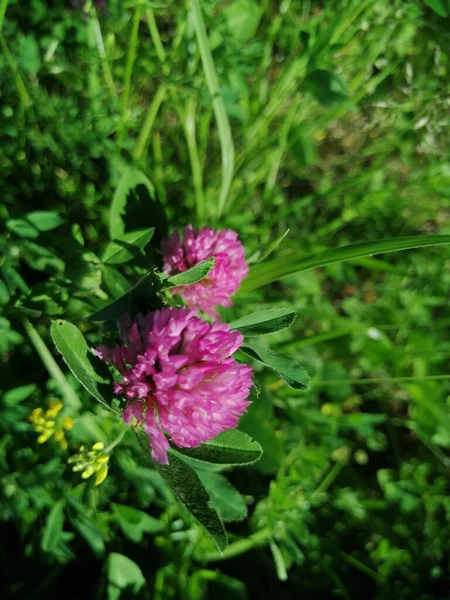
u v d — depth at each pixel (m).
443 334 0.19
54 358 0.14
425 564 0.16
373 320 0.19
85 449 0.12
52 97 0.15
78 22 0.15
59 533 0.12
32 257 0.13
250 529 0.15
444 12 0.15
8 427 0.12
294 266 0.13
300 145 0.18
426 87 0.17
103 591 0.13
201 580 0.14
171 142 0.18
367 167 0.21
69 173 0.16
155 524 0.13
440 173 0.18
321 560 0.16
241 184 0.18
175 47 0.15
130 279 0.14
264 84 0.18
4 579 0.13
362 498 0.17
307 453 0.16
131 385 0.09
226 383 0.09
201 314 0.14
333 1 0.17
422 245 0.13
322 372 0.17
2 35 0.14
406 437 0.19
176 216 0.17
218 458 0.10
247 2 0.16
